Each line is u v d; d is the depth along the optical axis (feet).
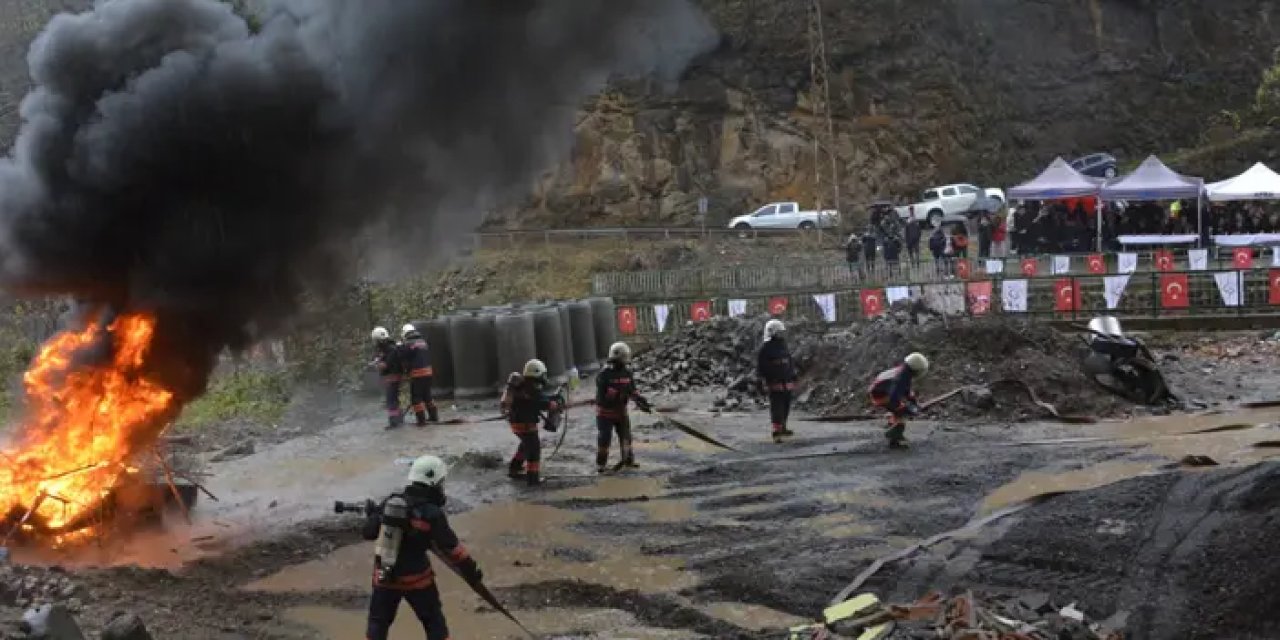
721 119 141.59
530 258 113.09
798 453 41.57
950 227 118.83
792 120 143.23
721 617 24.99
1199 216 95.20
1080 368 50.47
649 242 122.52
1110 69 163.63
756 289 88.69
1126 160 160.45
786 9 144.25
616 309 77.61
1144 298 73.82
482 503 36.45
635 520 33.42
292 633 24.64
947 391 48.91
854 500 34.04
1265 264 85.25
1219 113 162.40
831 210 134.92
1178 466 35.45
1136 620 22.03
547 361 63.16
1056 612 22.26
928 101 150.20
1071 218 100.07
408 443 48.75
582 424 51.90
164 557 30.22
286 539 32.09
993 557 25.94
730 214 137.39
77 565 28.37
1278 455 36.76
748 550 29.55
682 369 63.10
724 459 41.27
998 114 157.99
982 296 72.18
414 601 21.45
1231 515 24.59
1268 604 21.27
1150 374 49.03
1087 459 37.76
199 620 24.95
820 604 25.11
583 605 26.58
